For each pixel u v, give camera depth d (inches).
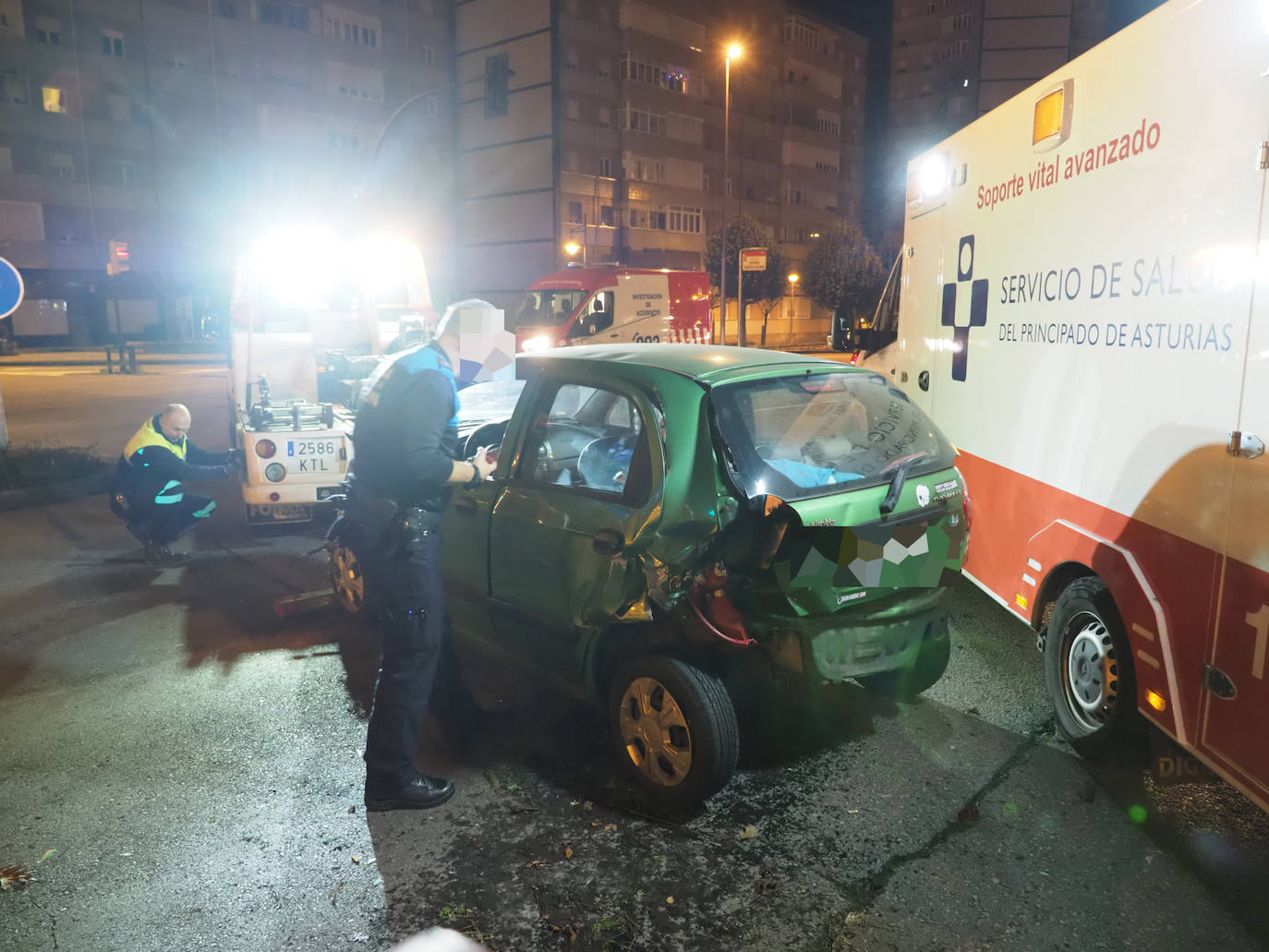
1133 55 125.4
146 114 1576.0
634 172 1866.4
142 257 1614.2
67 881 114.7
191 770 142.4
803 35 2317.9
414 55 1813.5
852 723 154.5
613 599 127.6
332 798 134.1
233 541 282.5
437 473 121.3
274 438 259.4
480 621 157.0
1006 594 167.8
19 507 330.3
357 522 125.6
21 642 198.2
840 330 287.3
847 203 2556.6
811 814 127.4
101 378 948.6
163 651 191.8
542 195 1752.0
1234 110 103.8
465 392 195.0
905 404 150.8
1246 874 112.7
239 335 319.0
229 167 1657.2
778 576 122.5
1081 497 139.2
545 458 149.6
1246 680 101.0
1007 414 167.0
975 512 182.1
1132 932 102.2
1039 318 154.0
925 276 213.6
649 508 124.8
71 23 1491.1
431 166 1857.8
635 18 1817.2
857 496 130.1
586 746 148.6
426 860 118.3
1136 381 124.1
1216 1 107.3
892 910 106.6
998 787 134.0
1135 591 122.3
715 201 2090.3
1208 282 108.3
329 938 103.7
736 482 123.8
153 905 109.9
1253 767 99.8
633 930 104.1
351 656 188.2
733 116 2113.7
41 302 1585.9
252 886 113.5
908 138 2787.9
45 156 1510.8
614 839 122.4
